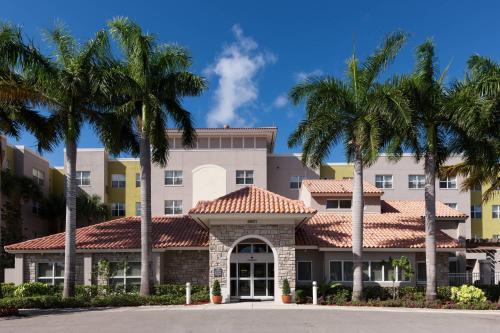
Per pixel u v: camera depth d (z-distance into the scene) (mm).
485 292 25594
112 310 21938
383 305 23516
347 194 33906
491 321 18406
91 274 27203
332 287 25344
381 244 27188
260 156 49125
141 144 26250
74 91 23625
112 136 26609
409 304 23375
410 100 24188
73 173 25234
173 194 48781
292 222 25516
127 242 27656
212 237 25469
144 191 25906
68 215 24875
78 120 25734
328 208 34344
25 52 22953
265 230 25500
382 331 15789
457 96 23859
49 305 22906
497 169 26797
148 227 25672
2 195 41469
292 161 51125
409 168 50344
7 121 24406
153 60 26172
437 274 27531
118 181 52562
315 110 25203
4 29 22750
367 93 24750
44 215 48344
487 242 33375
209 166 48781
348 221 31297
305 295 25297
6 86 22422
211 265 25281
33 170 47062
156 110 25016
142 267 25391
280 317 18891
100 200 49250
